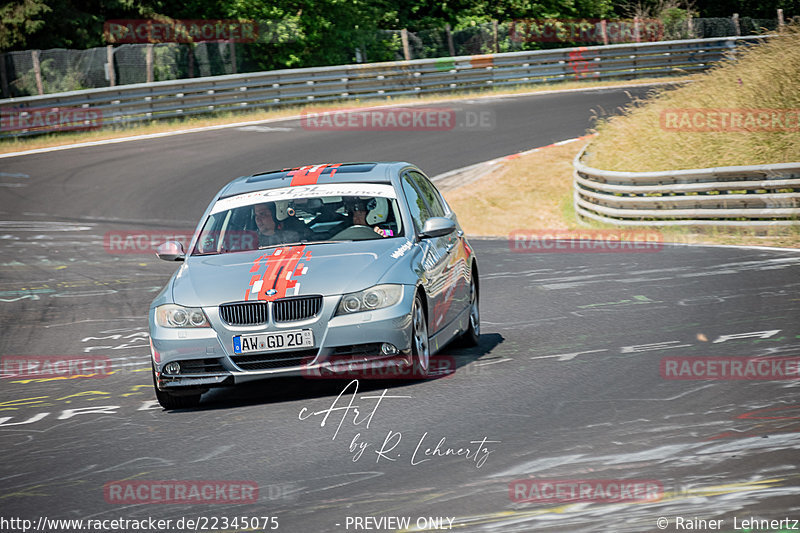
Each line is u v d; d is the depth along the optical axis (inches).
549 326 1232.8
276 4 5565.9
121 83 4554.6
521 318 1306.6
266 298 918.4
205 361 925.2
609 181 2432.3
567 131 3725.4
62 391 1087.0
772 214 2011.6
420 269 985.5
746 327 1121.4
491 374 978.7
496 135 3735.2
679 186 2217.0
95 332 1446.9
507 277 1686.8
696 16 7003.0
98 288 1818.4
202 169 3240.7
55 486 725.3
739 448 684.7
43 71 4424.2
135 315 1560.0
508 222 2726.4
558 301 1409.9
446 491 642.8
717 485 614.5
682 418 772.0
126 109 4133.9
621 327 1182.3
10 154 3673.7
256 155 3444.9
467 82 4869.6
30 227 2511.1
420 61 4724.4
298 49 5605.3
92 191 2989.7
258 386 1026.1
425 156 3410.4
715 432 727.1
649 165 2650.1
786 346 1006.4
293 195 1102.4
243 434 828.6
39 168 3388.3
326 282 926.4
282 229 1054.4
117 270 1991.9
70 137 3981.3
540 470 671.8
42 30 4886.8
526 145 3528.5
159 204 2780.5
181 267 1032.2
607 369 964.0
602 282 1547.7
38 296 1768.0
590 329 1187.9
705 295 1355.8
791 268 1531.7
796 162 2132.1
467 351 1119.6
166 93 4215.1
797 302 1250.6
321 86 4537.4
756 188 2064.5
